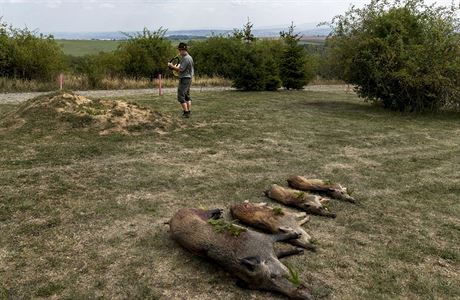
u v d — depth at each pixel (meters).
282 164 7.14
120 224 4.55
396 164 7.44
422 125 11.39
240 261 3.38
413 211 5.31
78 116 8.56
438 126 11.32
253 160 7.30
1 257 3.79
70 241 4.14
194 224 3.91
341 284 3.52
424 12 14.10
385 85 13.59
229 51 26.81
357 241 4.38
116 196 5.36
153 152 7.42
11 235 4.22
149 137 8.37
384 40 13.45
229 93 18.34
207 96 16.53
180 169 6.58
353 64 14.09
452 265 3.97
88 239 4.19
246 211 4.56
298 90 21.95
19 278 3.47
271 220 4.31
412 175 6.83
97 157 6.94
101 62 24.64
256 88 20.16
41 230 4.35
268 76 20.44
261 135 9.25
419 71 13.15
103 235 4.28
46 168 6.28
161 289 3.36
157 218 4.74
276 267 3.37
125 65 25.30
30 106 8.90
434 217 5.14
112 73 24.28
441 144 9.13
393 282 3.60
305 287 3.29
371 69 13.52
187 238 3.82
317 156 7.76
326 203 5.29
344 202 5.53
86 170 6.29
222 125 9.99
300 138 9.16
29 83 18.52
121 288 3.36
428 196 5.89
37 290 3.31
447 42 13.02
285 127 10.27
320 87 25.53
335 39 14.73
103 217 4.71
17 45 19.98
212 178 6.24
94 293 3.29
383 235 4.56
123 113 8.98
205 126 9.77
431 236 4.58
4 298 3.19
